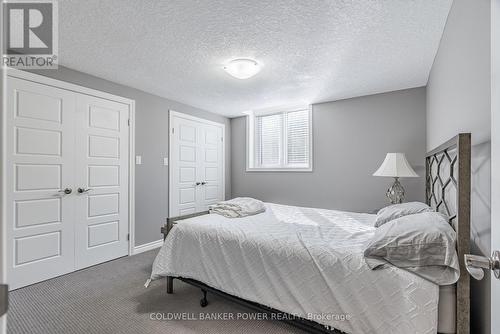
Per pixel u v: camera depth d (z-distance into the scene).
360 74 2.79
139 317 1.88
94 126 2.89
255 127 4.70
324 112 3.87
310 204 3.98
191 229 2.12
